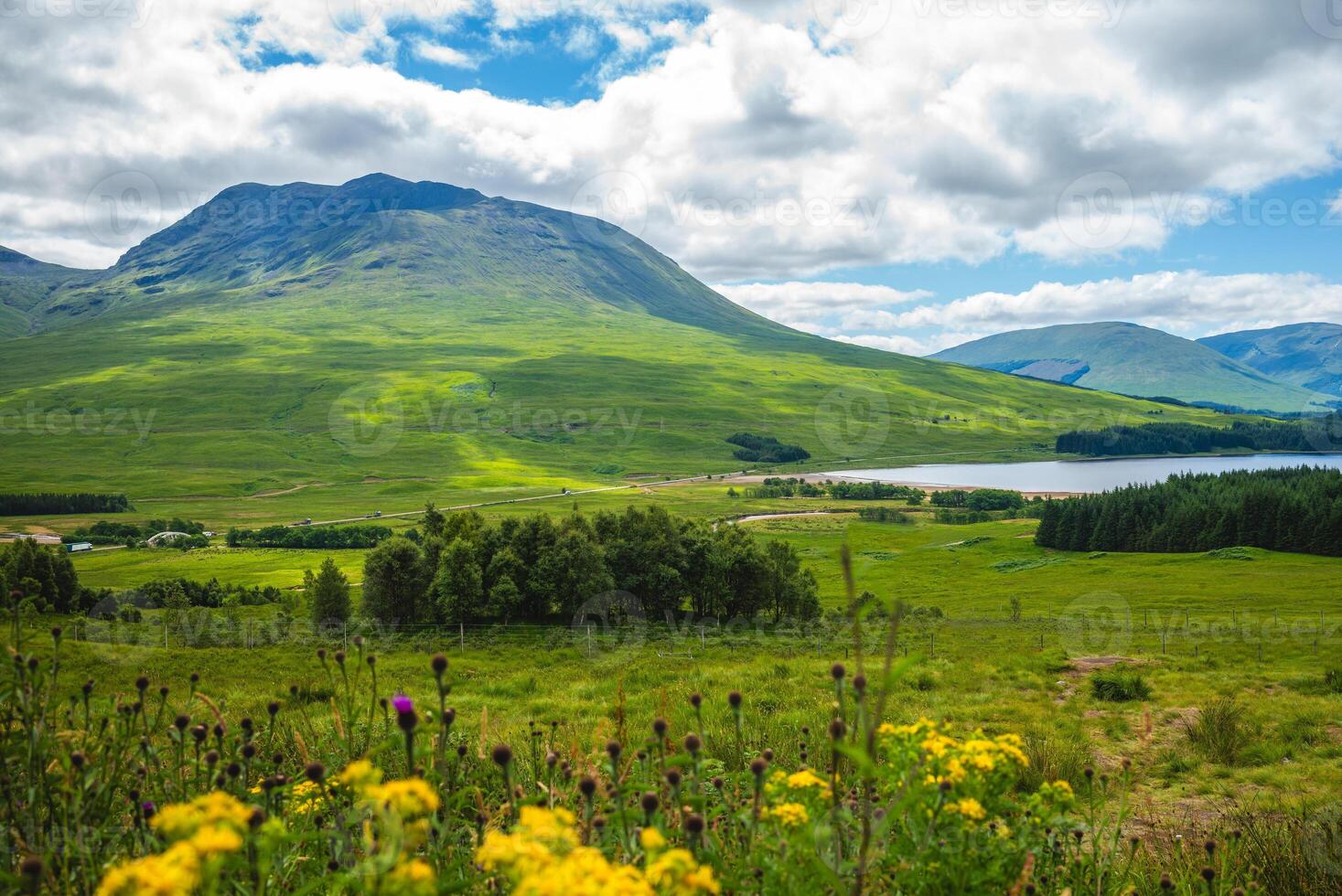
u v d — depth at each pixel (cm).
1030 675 2803
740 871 302
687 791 331
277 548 15925
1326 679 2553
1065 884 446
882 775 326
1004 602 8206
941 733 342
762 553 6794
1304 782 1327
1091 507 13525
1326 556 11600
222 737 388
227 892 265
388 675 2759
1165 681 2678
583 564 6138
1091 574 10800
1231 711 1697
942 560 12406
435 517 7106
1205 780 1359
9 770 319
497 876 300
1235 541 12494
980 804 315
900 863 321
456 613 5878
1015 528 15775
